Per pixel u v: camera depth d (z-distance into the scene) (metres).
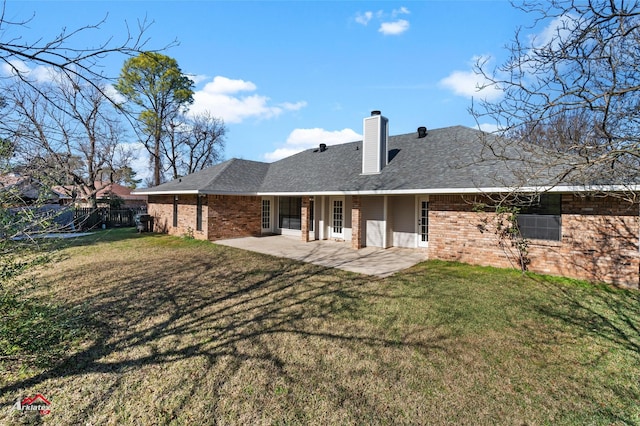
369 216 14.01
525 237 8.90
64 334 4.44
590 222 7.84
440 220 10.43
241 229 16.58
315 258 11.24
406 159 13.16
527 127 4.91
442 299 6.66
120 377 3.83
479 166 10.08
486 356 4.32
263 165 20.45
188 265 10.02
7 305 3.79
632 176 4.00
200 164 38.09
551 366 4.06
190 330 5.16
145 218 18.97
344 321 5.53
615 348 4.52
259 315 5.82
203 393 3.54
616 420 3.09
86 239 15.58
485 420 3.10
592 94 3.69
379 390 3.58
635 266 7.26
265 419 3.13
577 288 7.29
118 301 6.55
